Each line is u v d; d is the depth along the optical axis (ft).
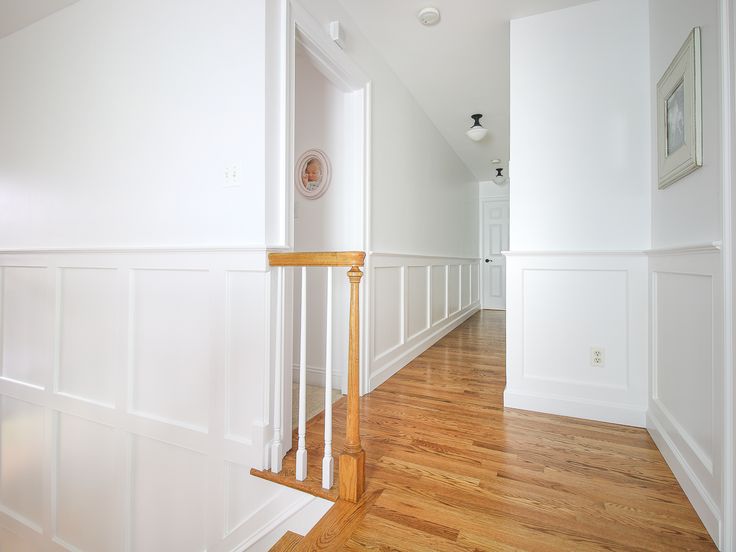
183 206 5.68
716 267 3.64
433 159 12.62
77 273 6.83
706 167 4.00
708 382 3.89
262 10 5.01
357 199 7.78
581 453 5.33
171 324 5.79
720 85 3.51
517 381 7.10
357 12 7.03
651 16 6.06
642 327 6.22
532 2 6.62
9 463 7.92
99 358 6.55
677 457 4.66
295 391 8.02
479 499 4.28
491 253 22.06
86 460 6.79
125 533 6.27
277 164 5.28
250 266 5.03
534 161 6.98
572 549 3.51
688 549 3.52
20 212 7.68
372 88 8.09
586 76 6.60
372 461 5.10
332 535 3.72
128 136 6.23
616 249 6.40
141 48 6.07
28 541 7.56
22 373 7.63
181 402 5.71
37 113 7.39
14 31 7.70
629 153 6.32
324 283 8.34
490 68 9.10
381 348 8.66
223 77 5.32
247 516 5.14
